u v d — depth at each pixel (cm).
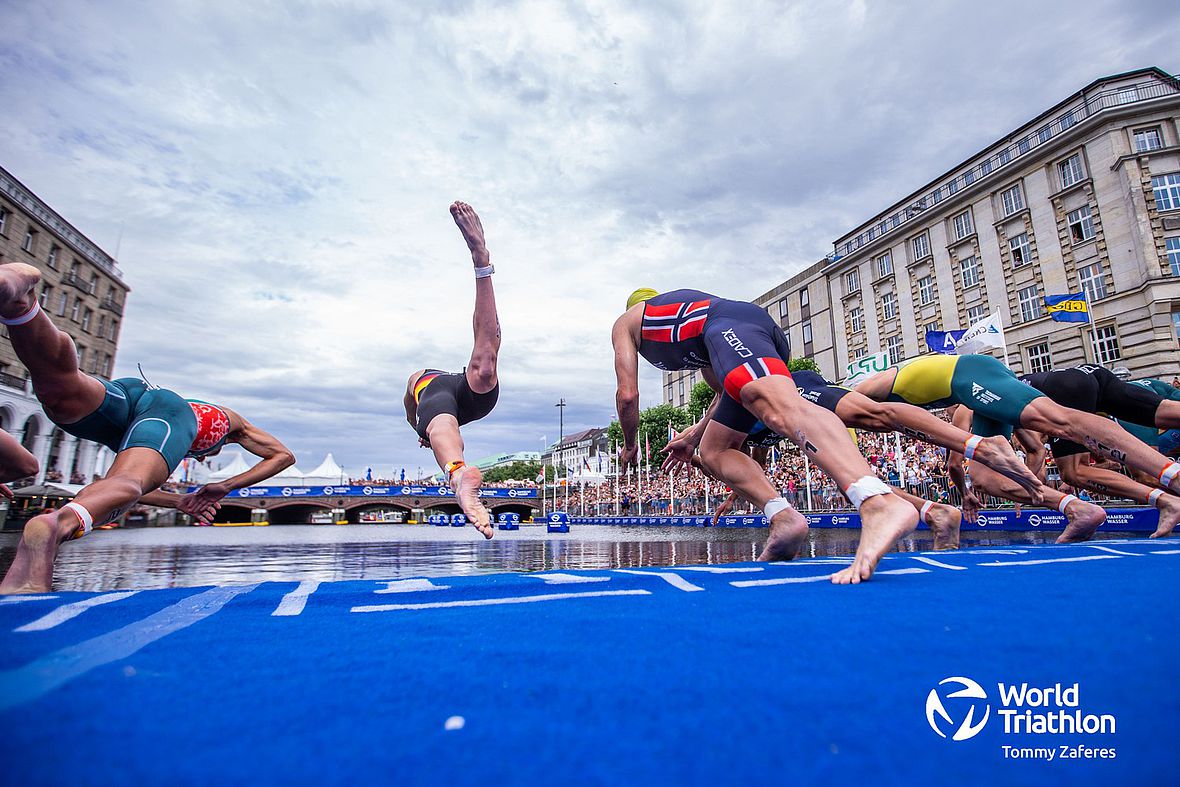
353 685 106
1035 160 2962
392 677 110
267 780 71
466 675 111
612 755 78
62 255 3556
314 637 143
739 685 104
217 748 79
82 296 3741
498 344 423
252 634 147
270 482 5594
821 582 233
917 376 504
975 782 75
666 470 495
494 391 438
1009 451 449
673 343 370
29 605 188
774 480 2083
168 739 82
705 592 208
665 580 244
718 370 325
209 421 409
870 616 157
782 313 4841
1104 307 2656
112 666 116
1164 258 2489
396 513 9062
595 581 245
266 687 104
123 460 315
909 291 3638
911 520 238
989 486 566
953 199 3338
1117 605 163
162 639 142
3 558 668
